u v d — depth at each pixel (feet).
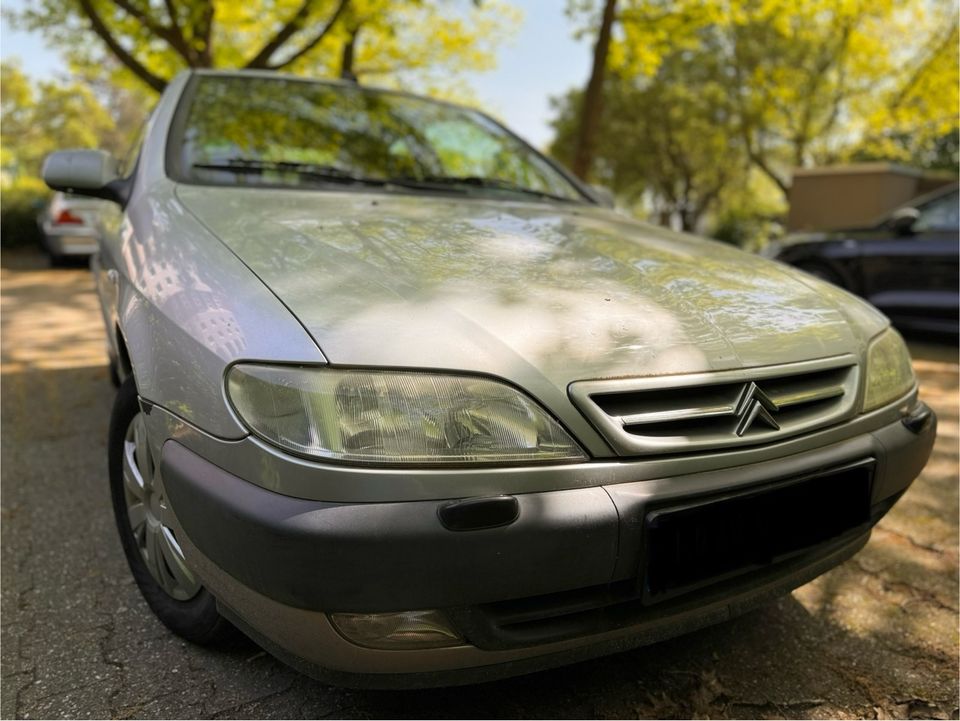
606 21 32.17
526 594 4.28
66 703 5.42
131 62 32.04
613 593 4.58
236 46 47.62
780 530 5.09
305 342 4.39
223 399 4.41
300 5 35.88
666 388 4.68
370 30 43.11
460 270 5.37
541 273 5.54
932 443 6.30
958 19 50.29
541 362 4.52
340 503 4.04
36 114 129.08
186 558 4.87
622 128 84.94
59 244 33.42
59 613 6.57
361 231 6.08
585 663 6.04
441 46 49.67
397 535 4.00
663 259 6.46
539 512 4.23
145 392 5.10
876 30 52.13
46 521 8.38
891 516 8.88
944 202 18.08
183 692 5.55
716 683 5.84
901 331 20.40
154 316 5.31
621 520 4.39
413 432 4.20
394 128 9.65
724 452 4.83
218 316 4.79
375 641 4.28
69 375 14.78
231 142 8.21
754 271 6.66
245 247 5.47
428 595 4.10
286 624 4.29
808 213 38.04
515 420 4.36
